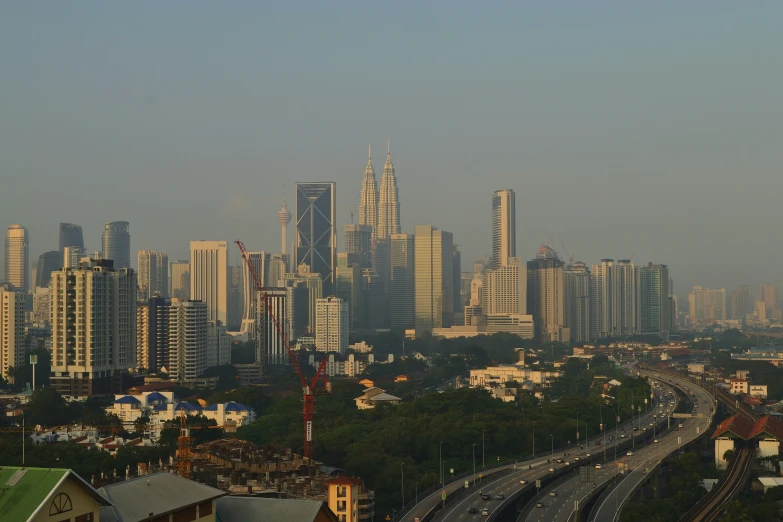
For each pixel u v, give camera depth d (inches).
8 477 6678.2
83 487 6756.9
